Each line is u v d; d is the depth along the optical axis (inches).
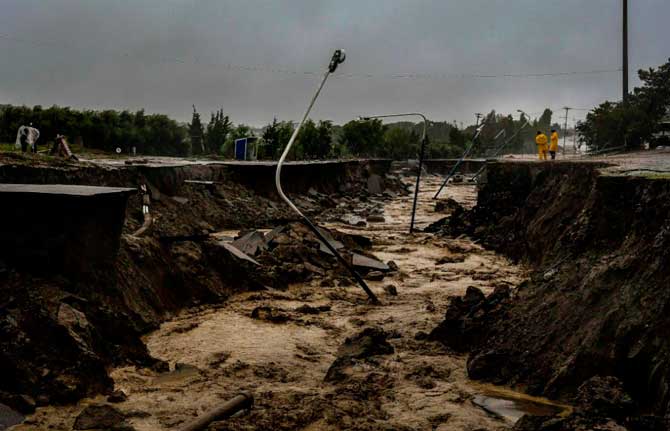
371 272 586.9
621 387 222.5
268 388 294.4
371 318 436.5
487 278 582.9
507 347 303.4
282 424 244.1
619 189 346.6
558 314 295.9
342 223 1042.1
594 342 253.0
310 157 2068.2
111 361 307.4
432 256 722.8
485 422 248.1
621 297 260.8
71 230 335.6
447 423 248.8
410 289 537.6
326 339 385.7
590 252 342.6
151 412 260.4
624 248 299.9
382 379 298.4
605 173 393.7
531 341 294.5
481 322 348.5
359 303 483.2
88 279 346.6
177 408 265.3
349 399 271.6
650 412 217.8
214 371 317.7
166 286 434.3
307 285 542.3
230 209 848.3
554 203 652.1
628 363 236.2
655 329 233.8
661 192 291.0
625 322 246.4
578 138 1876.2
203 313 435.2
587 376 249.8
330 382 303.4
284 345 369.1
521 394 271.4
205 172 906.7
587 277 299.4
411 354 343.0
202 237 519.8
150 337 376.5
